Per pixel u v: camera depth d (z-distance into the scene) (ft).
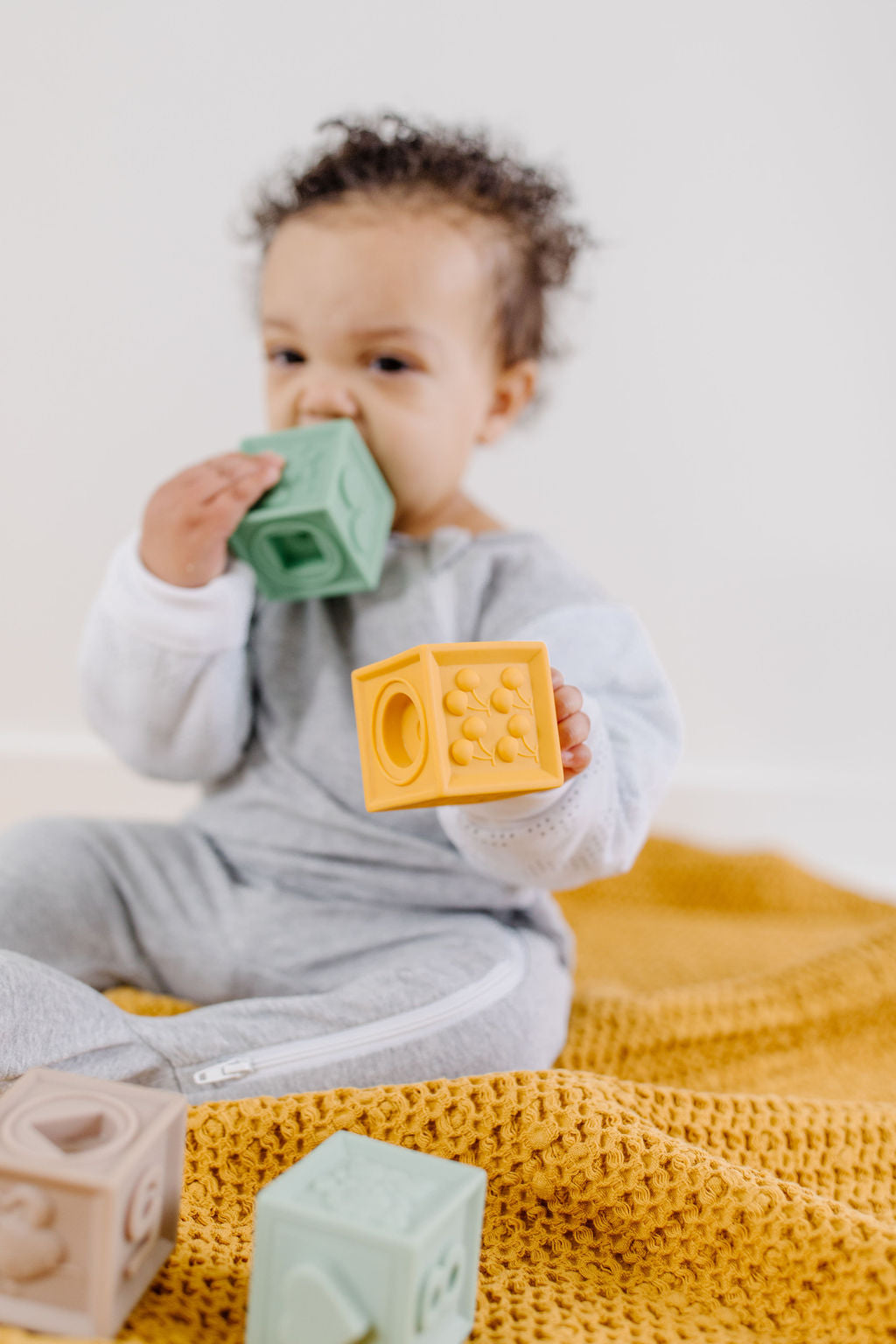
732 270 5.74
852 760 6.14
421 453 3.36
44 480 5.63
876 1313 1.94
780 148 5.64
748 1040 3.41
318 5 5.40
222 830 3.30
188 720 3.18
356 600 3.41
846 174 5.68
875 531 6.02
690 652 6.06
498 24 5.48
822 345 5.84
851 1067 3.41
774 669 6.08
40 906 3.01
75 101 5.34
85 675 3.24
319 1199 1.69
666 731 2.98
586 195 5.64
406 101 5.52
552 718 2.07
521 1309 1.98
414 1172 1.81
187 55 5.37
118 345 5.58
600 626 3.07
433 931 2.97
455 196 3.47
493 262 3.50
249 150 5.45
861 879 5.82
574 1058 3.14
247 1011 2.53
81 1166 1.64
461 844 2.71
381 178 3.46
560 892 5.01
